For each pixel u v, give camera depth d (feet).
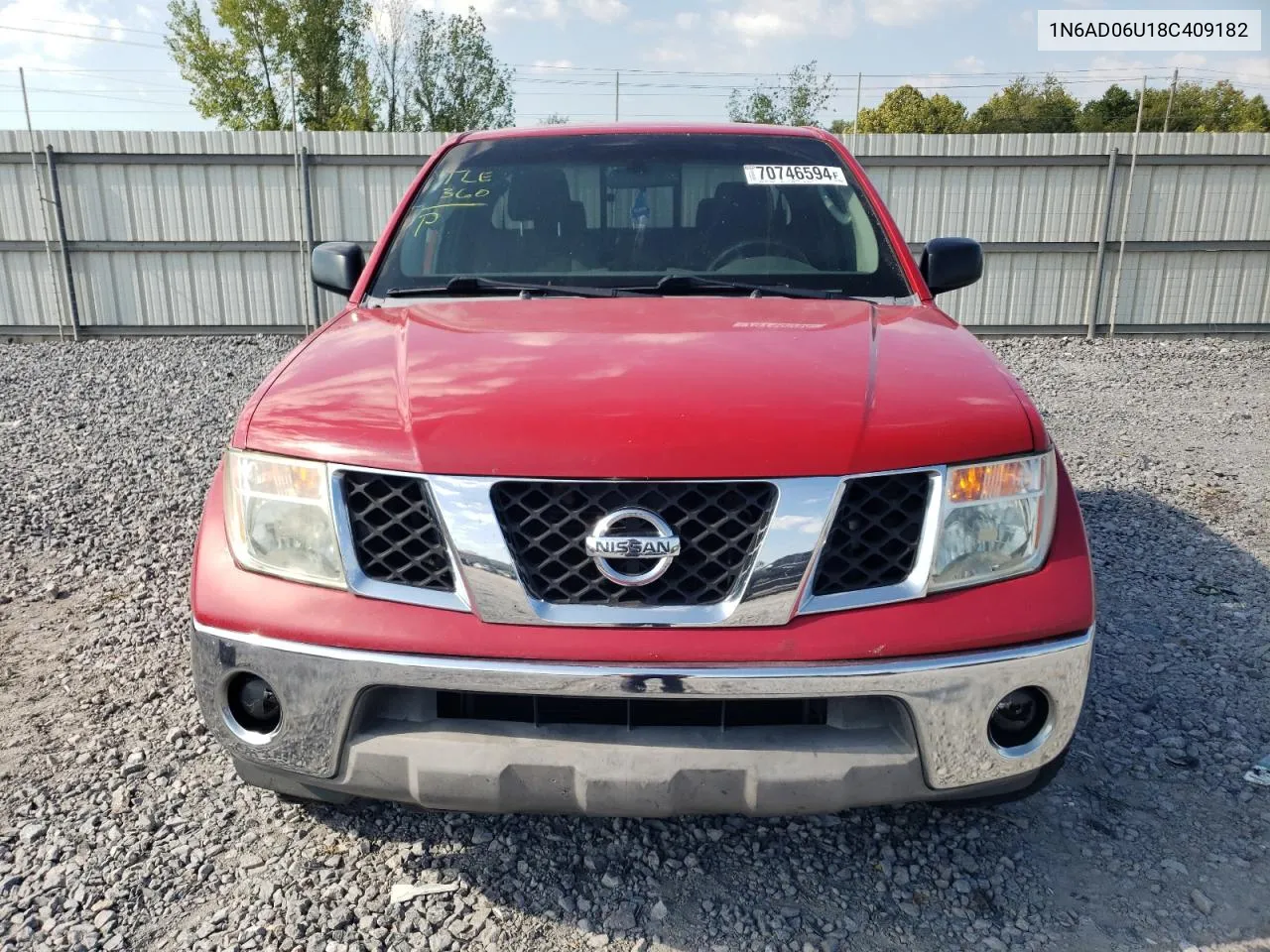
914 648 5.96
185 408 27.43
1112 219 40.47
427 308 8.79
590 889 7.28
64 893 7.27
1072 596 6.30
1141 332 41.60
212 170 40.47
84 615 12.66
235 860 7.63
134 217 40.93
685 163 10.50
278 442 6.52
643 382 6.54
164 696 10.36
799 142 10.94
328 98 128.36
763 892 7.25
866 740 6.07
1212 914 7.01
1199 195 40.14
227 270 41.65
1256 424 24.43
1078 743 9.34
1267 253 40.70
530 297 9.14
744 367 6.80
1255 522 16.14
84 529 16.29
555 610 6.00
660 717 6.09
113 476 19.79
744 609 5.95
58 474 19.98
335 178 40.65
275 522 6.42
